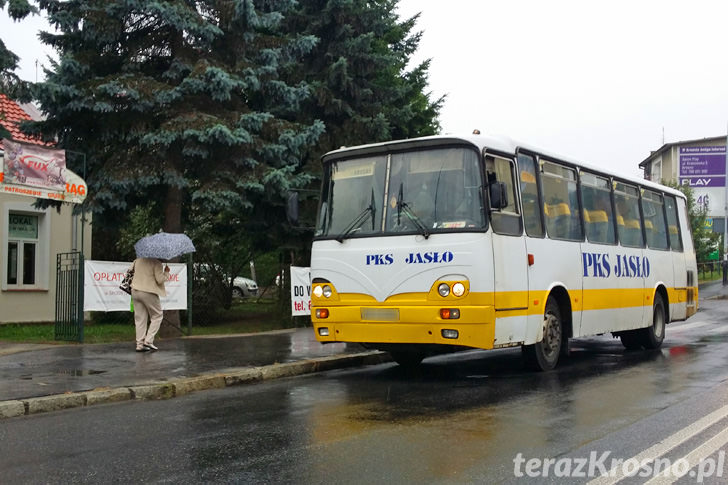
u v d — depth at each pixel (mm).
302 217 18078
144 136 14641
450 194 9711
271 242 18812
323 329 10383
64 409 8164
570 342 16547
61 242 20859
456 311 9320
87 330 16781
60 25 14914
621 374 10781
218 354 11992
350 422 7316
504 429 6969
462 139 9742
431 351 10711
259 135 16219
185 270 15531
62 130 15664
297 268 17219
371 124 18969
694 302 17156
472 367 11828
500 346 9703
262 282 26547
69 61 14797
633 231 14195
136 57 15477
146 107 14891
